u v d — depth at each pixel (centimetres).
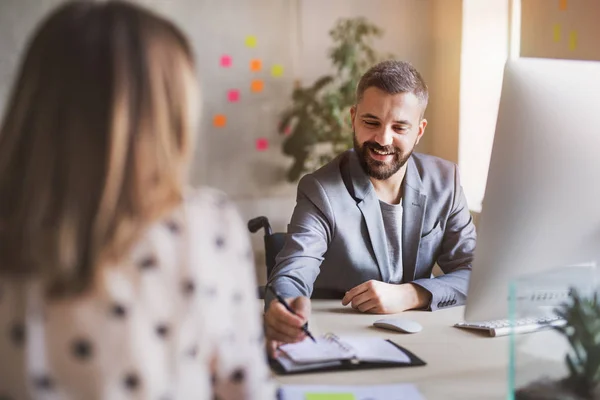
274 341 122
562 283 96
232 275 72
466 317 116
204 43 348
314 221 180
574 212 110
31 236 61
